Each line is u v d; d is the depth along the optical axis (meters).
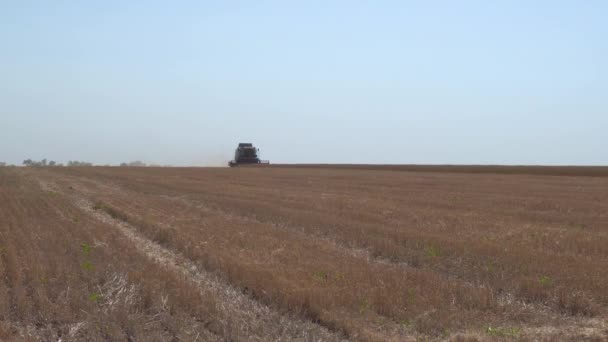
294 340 9.64
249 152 87.31
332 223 22.95
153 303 11.15
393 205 31.33
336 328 10.22
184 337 9.55
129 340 9.62
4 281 12.52
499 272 14.41
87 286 12.34
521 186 47.06
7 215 25.03
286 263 15.20
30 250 16.09
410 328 10.28
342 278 13.30
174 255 17.05
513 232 21.30
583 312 11.52
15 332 9.78
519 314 11.17
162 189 42.97
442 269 15.38
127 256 15.81
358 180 55.66
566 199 35.19
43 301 10.98
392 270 14.55
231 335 9.61
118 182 50.06
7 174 56.22
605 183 50.25
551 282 13.13
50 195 35.44
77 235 19.42
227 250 16.88
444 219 25.19
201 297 11.50
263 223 24.12
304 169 79.50
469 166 83.56
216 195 37.56
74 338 9.62
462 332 10.15
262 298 11.82
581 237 20.16
